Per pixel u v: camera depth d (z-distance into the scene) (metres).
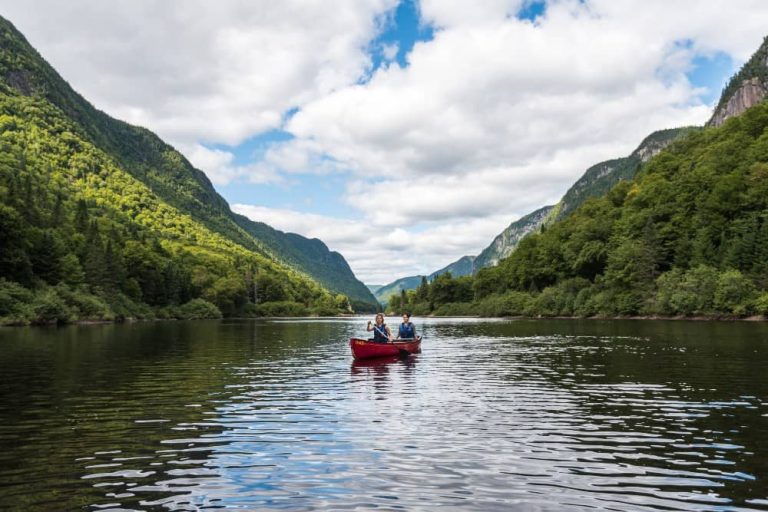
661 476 8.19
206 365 23.75
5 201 91.06
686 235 86.56
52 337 42.94
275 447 9.95
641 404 13.98
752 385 16.75
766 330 45.44
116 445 10.12
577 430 11.18
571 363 23.69
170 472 8.48
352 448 9.84
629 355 26.34
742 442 10.12
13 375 20.16
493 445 10.02
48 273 80.00
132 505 7.08
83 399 15.07
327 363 24.78
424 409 13.55
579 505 7.03
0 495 7.46
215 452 9.62
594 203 132.00
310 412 13.20
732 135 106.75
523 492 7.52
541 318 105.88
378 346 26.55
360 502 7.15
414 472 8.43
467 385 17.64
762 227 72.06
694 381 17.67
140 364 24.02
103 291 91.81
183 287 132.38
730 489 7.61
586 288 99.81
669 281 79.06
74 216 126.81
